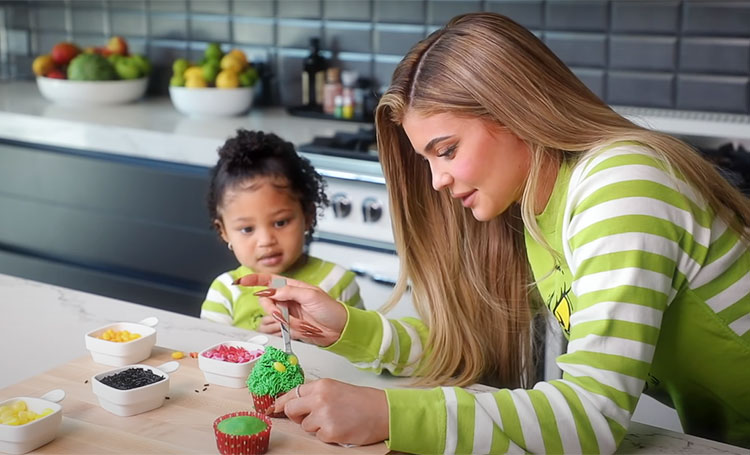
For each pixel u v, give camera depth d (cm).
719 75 299
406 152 154
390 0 345
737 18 292
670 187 125
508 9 326
